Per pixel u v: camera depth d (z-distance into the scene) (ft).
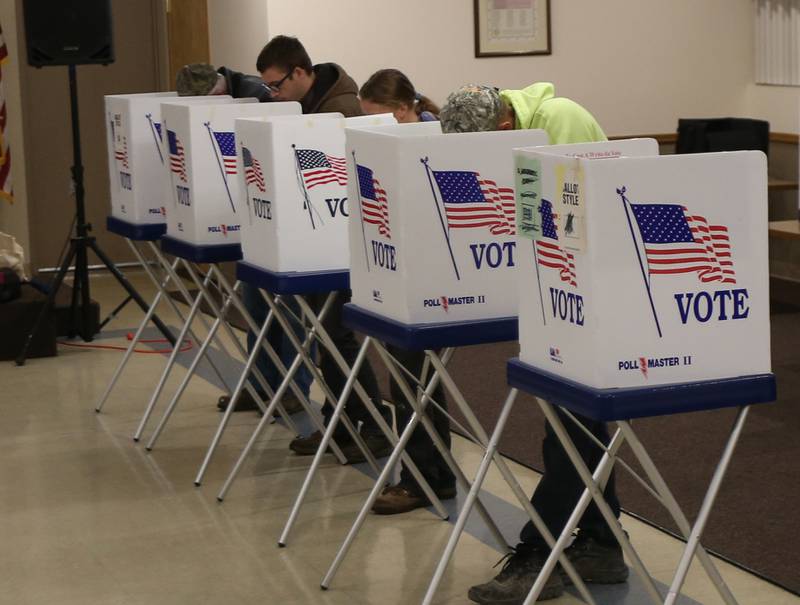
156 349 24.81
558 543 10.21
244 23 28.78
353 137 11.90
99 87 33.47
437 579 11.30
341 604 12.49
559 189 9.25
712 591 12.37
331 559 13.73
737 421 9.50
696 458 16.65
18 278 24.62
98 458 17.85
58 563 13.88
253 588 12.98
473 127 11.73
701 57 31.17
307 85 18.63
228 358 22.44
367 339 14.11
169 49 32.40
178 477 16.87
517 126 13.48
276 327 19.29
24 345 24.13
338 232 14.21
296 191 13.99
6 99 29.71
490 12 28.99
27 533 14.87
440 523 14.71
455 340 11.35
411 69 28.55
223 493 15.85
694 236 9.16
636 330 9.11
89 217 33.88
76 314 25.86
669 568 12.97
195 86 19.51
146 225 18.70
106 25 23.82
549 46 29.63
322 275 13.98
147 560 13.89
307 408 17.15
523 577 12.17
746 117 31.89
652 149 10.29
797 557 13.08
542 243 9.57
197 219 16.29
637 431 17.97
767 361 9.46
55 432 19.24
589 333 9.09
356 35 28.02
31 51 23.45
